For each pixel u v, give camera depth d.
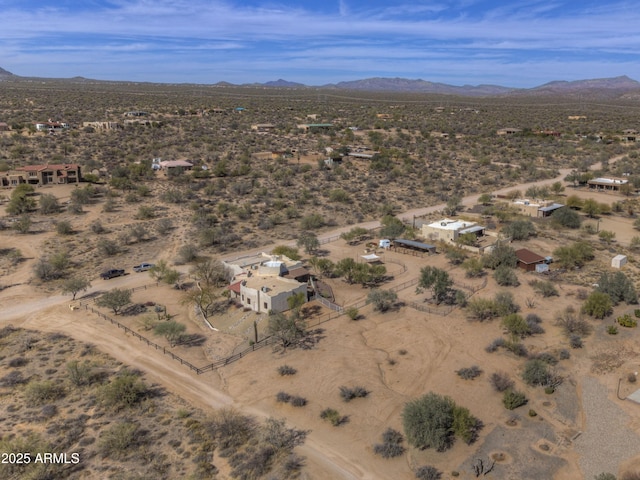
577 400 41.41
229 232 90.06
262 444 36.03
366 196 117.56
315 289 64.56
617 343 50.06
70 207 97.19
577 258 72.44
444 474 33.31
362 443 36.47
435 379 44.81
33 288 66.06
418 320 56.78
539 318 55.94
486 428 38.03
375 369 46.56
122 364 47.41
